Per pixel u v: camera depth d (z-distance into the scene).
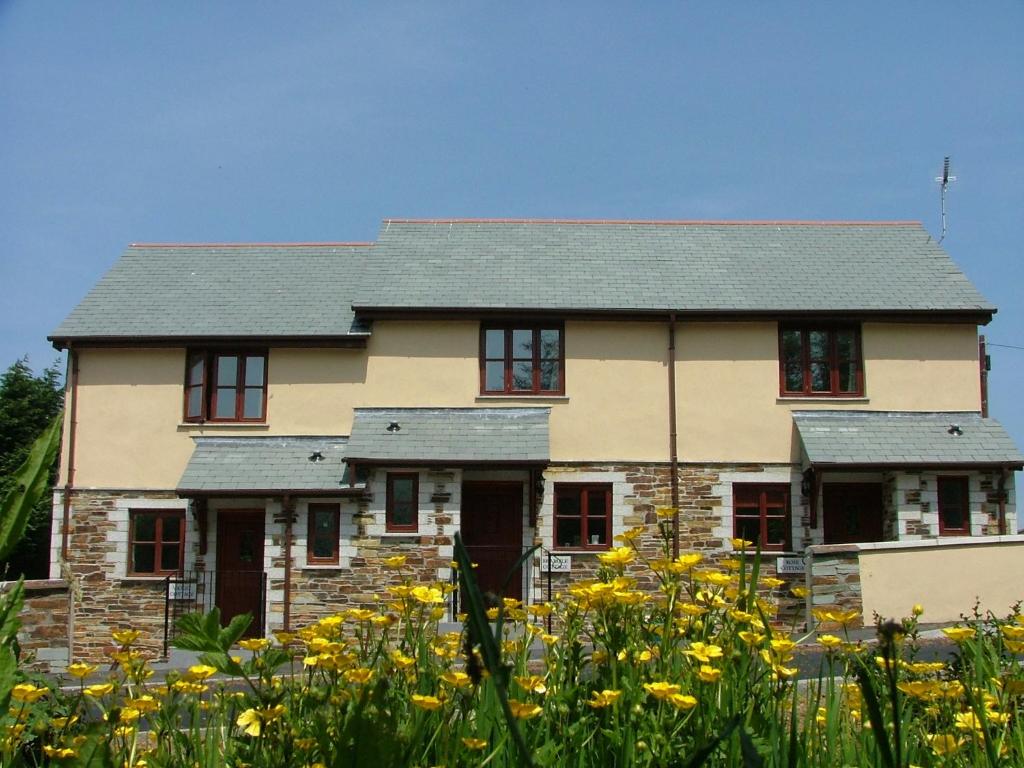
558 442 22.38
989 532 21.50
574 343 22.77
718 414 22.48
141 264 25.61
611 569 4.51
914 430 22.28
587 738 3.50
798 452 22.28
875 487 22.42
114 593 21.86
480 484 22.30
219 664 2.93
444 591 4.56
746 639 3.74
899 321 22.75
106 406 22.72
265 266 25.69
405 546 21.34
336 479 21.58
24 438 36.09
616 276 23.94
